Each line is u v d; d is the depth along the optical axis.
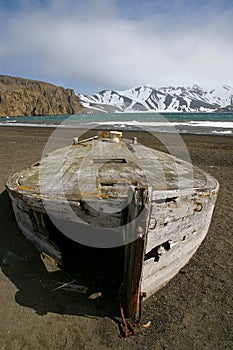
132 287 2.49
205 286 3.19
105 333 2.54
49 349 2.38
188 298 2.99
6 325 2.59
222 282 3.26
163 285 3.16
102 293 2.98
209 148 11.99
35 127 22.64
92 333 2.53
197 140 14.23
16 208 3.54
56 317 2.69
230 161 9.59
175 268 3.23
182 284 3.22
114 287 3.08
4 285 3.06
